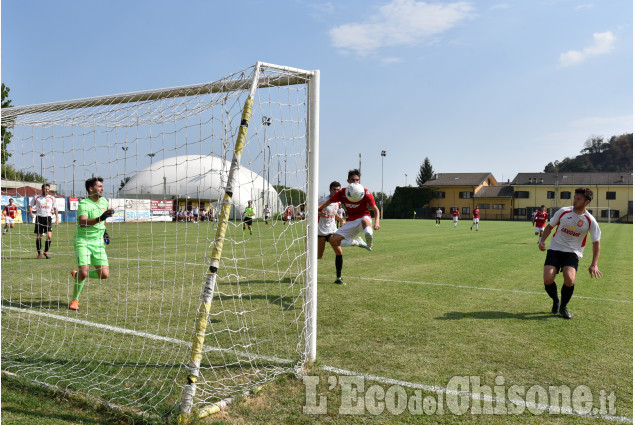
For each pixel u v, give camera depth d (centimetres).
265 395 317
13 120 520
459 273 873
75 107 468
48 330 466
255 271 883
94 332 459
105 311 548
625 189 5669
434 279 798
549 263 541
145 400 303
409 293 670
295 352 402
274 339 439
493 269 932
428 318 523
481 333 464
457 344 428
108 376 346
